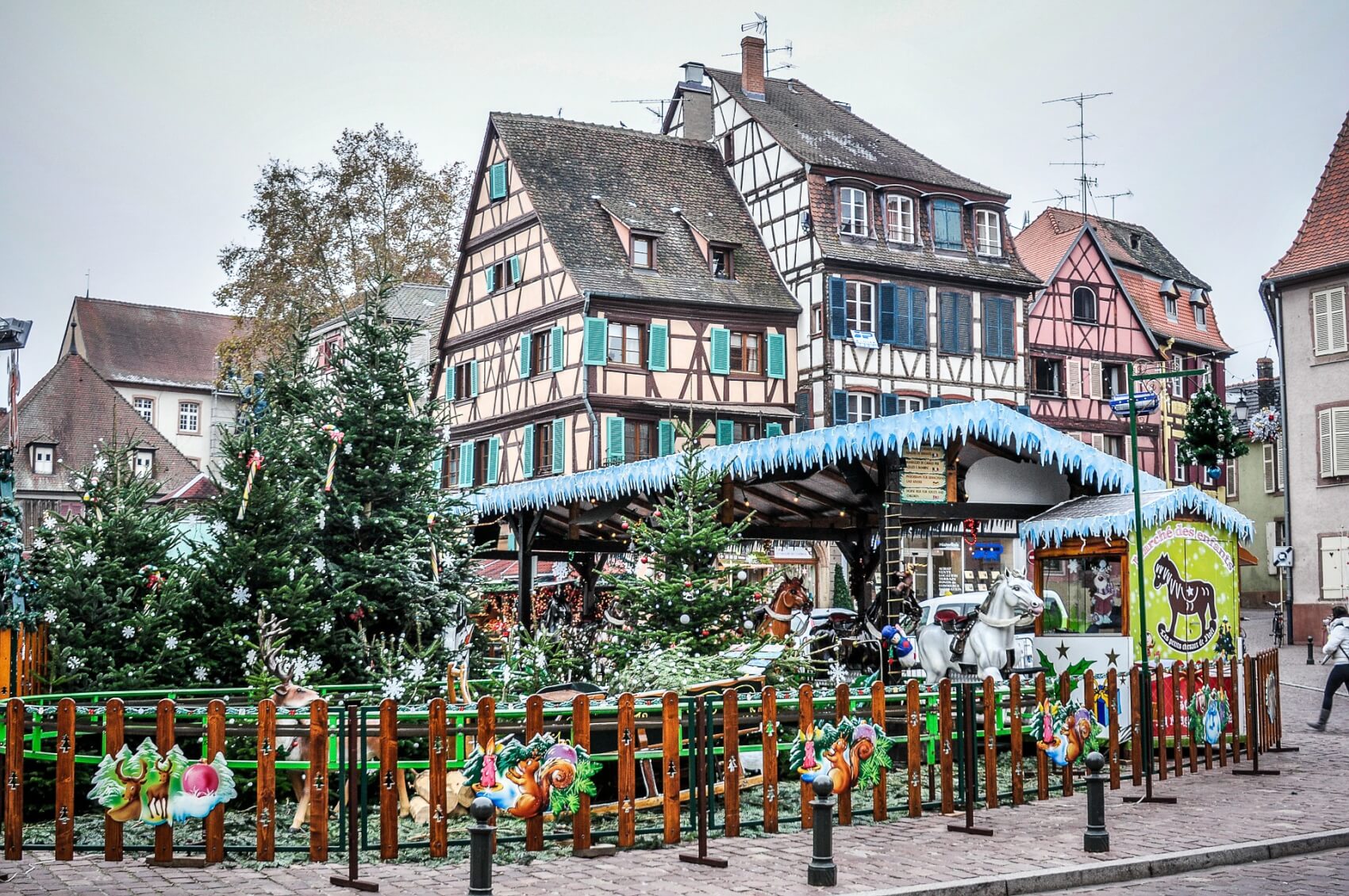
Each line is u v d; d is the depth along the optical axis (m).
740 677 13.08
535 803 9.51
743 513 22.06
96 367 70.31
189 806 9.12
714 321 40.75
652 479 18.00
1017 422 15.91
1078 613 15.63
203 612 13.66
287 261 45.75
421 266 47.38
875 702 11.20
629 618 16.36
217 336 75.38
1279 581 51.78
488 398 43.03
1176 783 13.40
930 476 16.22
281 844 9.90
